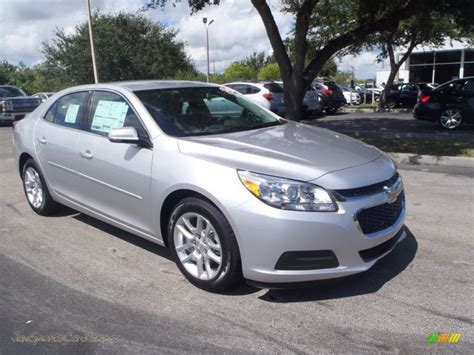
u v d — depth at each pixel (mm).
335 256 3236
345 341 2975
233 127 4379
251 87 16734
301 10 10711
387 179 3561
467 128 13898
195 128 4152
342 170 3381
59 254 4488
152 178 3846
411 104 25125
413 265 4043
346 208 3225
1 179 7867
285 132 4270
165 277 3938
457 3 9922
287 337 3033
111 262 4273
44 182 5461
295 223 3152
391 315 3258
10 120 19484
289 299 3514
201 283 3654
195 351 2912
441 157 8484
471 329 3074
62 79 37906
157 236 3994
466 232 4832
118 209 4332
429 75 32781
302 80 11328
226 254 3424
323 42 20734
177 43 39469
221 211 3369
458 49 31078
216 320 3254
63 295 3662
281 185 3209
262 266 3260
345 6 18016
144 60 36875
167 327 3182
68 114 5066
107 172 4312
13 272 4105
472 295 3512
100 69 36219
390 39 22031
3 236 5027
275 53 11227
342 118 19000
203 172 3480
